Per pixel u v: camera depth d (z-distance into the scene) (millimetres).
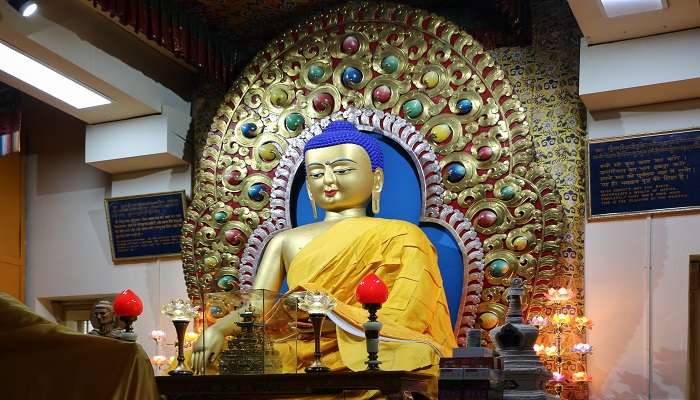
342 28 8727
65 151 10242
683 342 7496
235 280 8641
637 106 7941
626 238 7824
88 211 10023
